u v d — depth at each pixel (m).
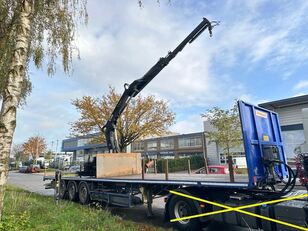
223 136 26.31
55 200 11.67
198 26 10.34
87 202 11.32
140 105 28.53
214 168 12.05
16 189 16.81
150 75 11.49
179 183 7.48
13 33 6.18
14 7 6.29
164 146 62.25
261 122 7.24
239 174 8.67
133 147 68.81
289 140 21.20
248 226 6.16
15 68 4.95
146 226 7.61
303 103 20.73
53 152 65.06
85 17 7.10
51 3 6.60
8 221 5.55
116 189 10.14
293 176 6.23
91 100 28.61
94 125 28.66
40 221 6.92
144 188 8.95
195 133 56.38
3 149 4.65
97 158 10.99
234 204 6.49
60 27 7.00
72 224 6.76
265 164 6.61
